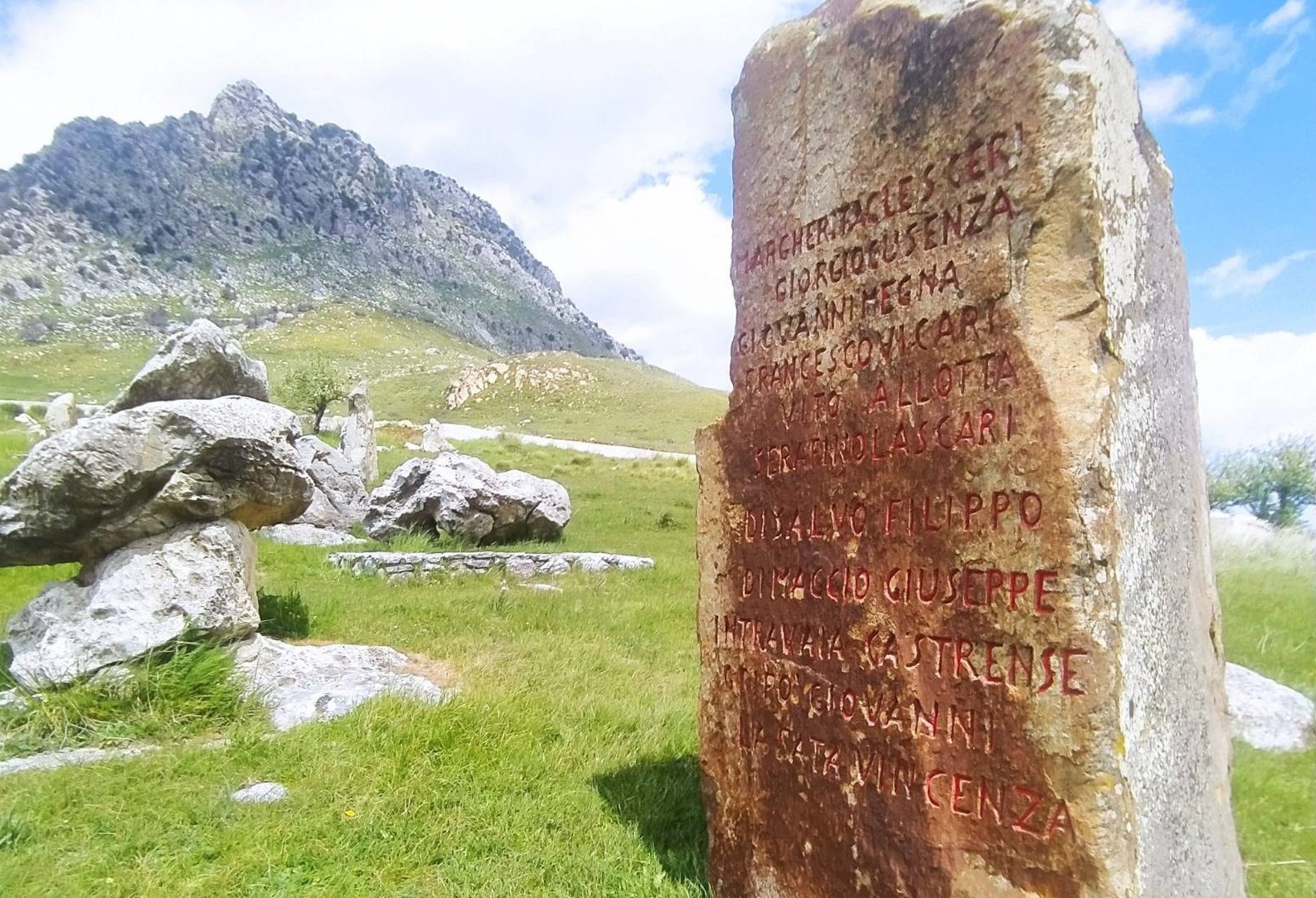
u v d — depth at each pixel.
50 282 107.00
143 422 6.48
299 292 128.75
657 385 66.12
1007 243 3.10
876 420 3.49
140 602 6.30
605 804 4.63
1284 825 4.62
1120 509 2.88
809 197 3.88
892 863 3.27
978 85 3.24
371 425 22.44
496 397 64.12
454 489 13.71
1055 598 2.87
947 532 3.20
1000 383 3.07
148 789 4.71
